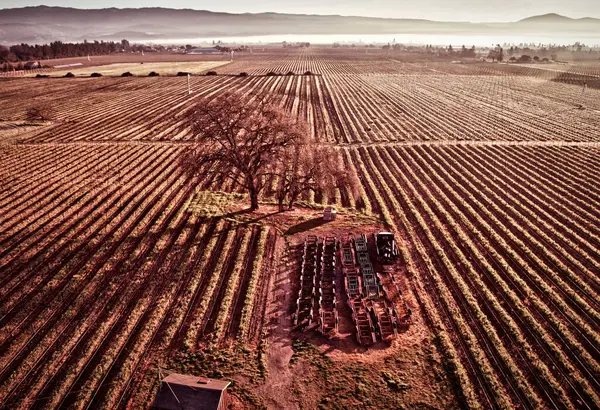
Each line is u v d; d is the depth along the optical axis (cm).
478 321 2442
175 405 1812
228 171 3544
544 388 2006
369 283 2736
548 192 4475
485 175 4966
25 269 3022
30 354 2231
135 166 5247
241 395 1950
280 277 2850
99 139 6531
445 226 3656
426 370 2089
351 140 6488
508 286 2800
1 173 5022
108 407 1911
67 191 4456
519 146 6225
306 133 3553
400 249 3206
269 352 2203
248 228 3453
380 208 3950
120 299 2630
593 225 3706
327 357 2164
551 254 3206
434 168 5197
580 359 2194
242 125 3422
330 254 3117
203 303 2583
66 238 3462
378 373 2069
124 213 3922
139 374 2086
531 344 2295
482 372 2075
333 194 4319
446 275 2906
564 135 6894
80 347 2291
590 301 2692
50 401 1955
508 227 3678
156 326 2406
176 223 3628
